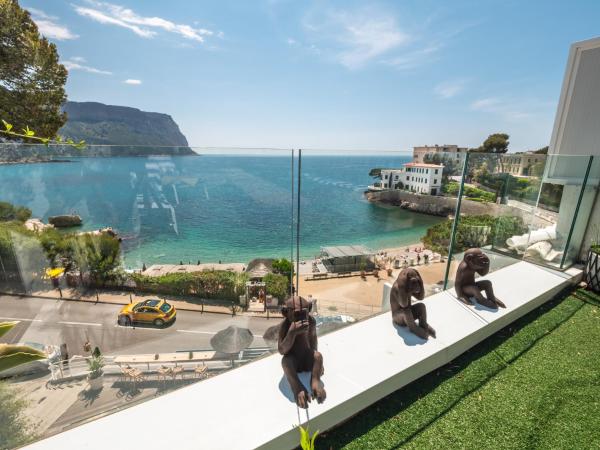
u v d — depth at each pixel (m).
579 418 2.16
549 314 3.75
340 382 2.23
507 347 3.05
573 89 5.04
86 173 1.85
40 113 10.64
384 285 3.29
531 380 2.55
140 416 1.90
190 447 1.71
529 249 5.18
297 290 2.73
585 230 5.12
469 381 2.54
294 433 1.86
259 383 2.21
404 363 2.46
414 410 2.22
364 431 2.04
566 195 4.80
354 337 2.83
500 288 4.03
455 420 2.14
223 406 2.00
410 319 2.90
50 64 11.06
